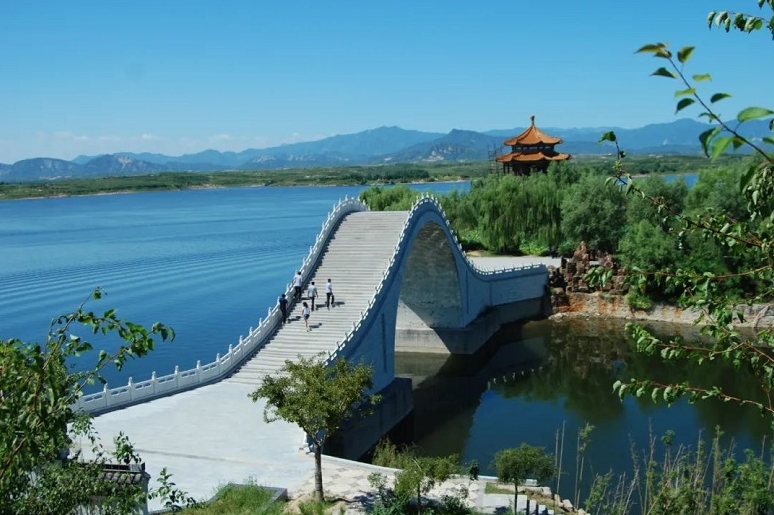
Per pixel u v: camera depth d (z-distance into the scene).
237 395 44.03
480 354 76.06
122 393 41.75
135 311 89.56
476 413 57.06
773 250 12.27
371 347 51.75
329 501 29.12
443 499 29.14
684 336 78.81
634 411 55.34
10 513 13.02
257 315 87.62
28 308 91.19
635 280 13.53
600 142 12.73
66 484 14.39
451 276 74.38
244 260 132.75
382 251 60.66
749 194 11.59
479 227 113.50
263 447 35.66
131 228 198.50
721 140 7.25
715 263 78.62
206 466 32.97
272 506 27.50
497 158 126.88
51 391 11.28
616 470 42.22
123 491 16.00
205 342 76.00
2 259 135.38
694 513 23.81
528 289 92.00
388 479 31.91
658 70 8.23
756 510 22.72
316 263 60.41
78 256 138.50
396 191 117.00
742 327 71.12
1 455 11.38
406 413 54.09
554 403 58.81
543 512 29.41
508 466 27.81
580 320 89.75
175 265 126.81
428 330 75.88
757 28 10.64
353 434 43.41
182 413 40.59
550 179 111.12
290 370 30.64
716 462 25.53
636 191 12.83
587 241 99.06
